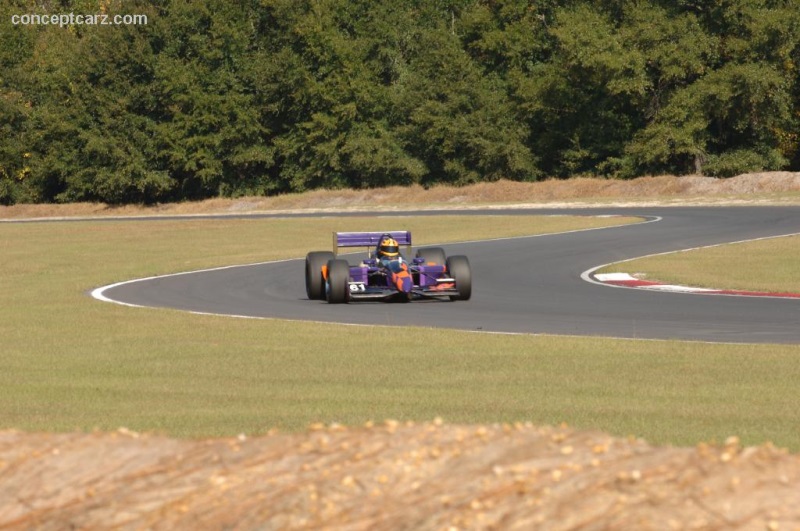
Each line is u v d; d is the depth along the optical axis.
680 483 17.16
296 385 41.94
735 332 55.72
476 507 17.45
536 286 83.38
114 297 83.75
